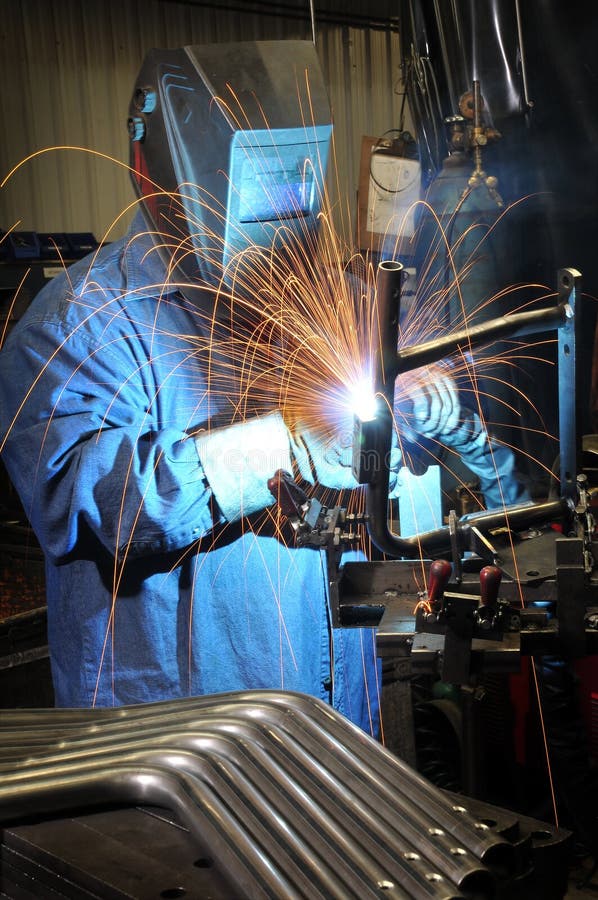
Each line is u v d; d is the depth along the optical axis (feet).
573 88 9.99
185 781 3.35
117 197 17.10
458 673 3.82
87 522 5.17
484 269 9.44
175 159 4.88
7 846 3.31
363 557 5.80
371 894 2.81
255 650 5.49
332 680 5.80
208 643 5.42
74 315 5.19
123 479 4.92
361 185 10.24
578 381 4.70
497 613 3.81
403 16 11.07
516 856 3.19
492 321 4.41
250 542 5.42
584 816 5.43
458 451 5.64
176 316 5.37
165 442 5.03
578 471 4.84
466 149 9.50
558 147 10.21
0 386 5.36
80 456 4.98
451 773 5.91
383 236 10.21
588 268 10.64
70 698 5.55
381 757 3.58
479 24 9.53
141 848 3.16
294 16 17.70
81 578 5.42
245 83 4.77
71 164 16.70
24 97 16.21
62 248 14.56
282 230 4.97
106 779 3.38
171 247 5.17
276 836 3.10
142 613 5.38
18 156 16.34
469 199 9.31
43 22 16.14
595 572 4.18
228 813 3.18
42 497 5.08
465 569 4.58
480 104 9.28
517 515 4.76
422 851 3.02
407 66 10.76
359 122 18.49
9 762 3.66
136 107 5.17
